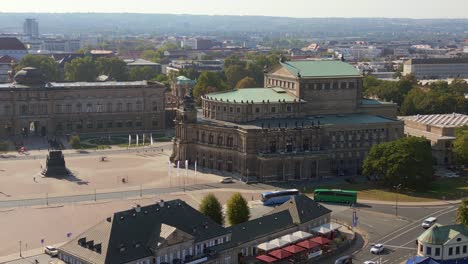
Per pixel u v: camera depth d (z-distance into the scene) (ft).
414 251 622.13
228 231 579.07
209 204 649.61
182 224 554.87
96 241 509.35
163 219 547.49
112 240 502.79
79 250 508.94
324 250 611.06
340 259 582.35
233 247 573.33
